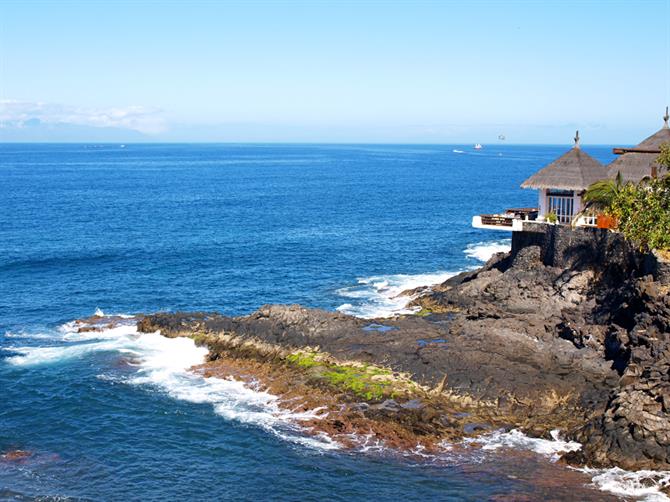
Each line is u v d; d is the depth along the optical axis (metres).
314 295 67.31
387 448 35.75
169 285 71.62
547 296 53.88
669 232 46.00
